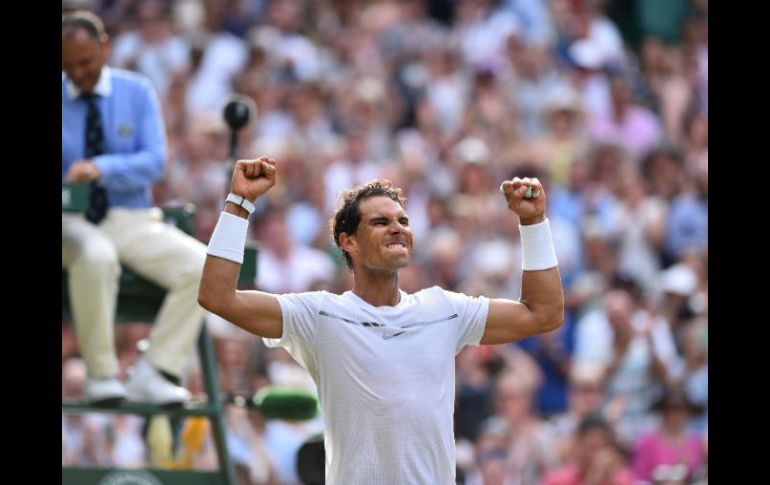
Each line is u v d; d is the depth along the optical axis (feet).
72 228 65.00
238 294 49.52
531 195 51.62
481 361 114.83
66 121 67.67
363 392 49.03
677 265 135.33
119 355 103.86
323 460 69.15
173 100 142.51
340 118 144.36
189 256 66.54
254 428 98.27
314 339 49.78
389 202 50.83
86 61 66.95
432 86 149.18
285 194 132.87
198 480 65.92
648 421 117.29
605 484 108.17
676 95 155.94
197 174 132.05
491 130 146.10
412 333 49.93
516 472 110.22
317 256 127.75
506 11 156.15
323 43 153.07
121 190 67.36
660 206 140.77
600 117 149.89
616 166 142.20
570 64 153.99
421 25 155.33
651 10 162.20
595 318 121.70
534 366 118.52
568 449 111.24
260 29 150.61
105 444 98.84
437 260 127.85
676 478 110.93
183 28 147.54
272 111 142.72
